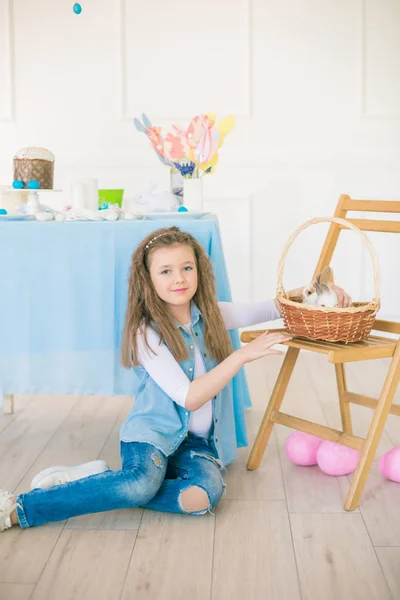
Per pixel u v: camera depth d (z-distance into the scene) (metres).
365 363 3.39
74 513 1.70
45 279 2.16
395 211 2.06
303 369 3.28
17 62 3.47
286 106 3.52
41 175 2.58
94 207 2.52
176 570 1.53
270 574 1.51
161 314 1.86
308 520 1.76
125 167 3.54
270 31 3.48
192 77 3.50
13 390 2.21
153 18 3.46
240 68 3.50
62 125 3.51
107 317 2.17
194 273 1.88
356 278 3.64
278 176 3.56
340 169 3.56
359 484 1.81
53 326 2.18
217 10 3.46
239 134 3.54
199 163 2.57
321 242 3.60
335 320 1.79
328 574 1.51
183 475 1.81
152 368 1.82
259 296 3.65
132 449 1.79
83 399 2.84
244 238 3.61
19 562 1.57
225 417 2.00
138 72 3.49
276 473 2.05
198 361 1.91
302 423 2.01
